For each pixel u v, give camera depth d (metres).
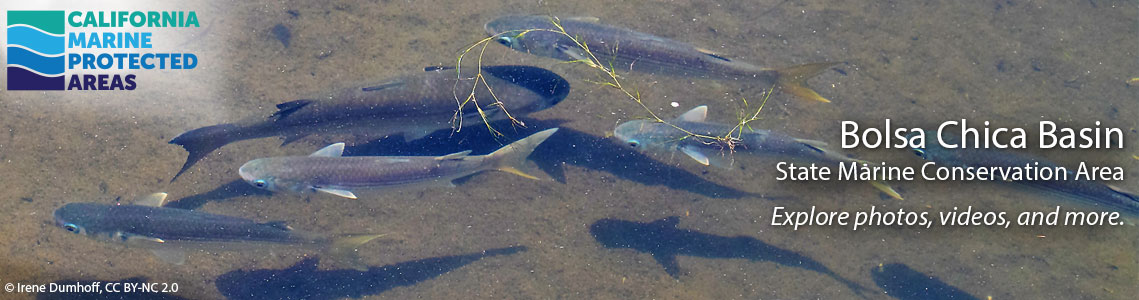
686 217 6.38
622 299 6.13
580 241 6.28
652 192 6.43
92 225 5.51
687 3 7.20
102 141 6.35
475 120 6.07
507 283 6.14
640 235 6.32
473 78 5.93
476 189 6.37
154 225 5.51
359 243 5.65
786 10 7.21
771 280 6.24
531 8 7.08
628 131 6.04
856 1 7.30
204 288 6.09
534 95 6.03
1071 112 6.76
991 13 7.25
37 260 6.05
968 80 6.89
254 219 6.18
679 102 6.69
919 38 7.10
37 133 6.34
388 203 6.30
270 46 6.79
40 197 6.16
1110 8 7.29
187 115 6.48
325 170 5.53
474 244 6.24
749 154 6.01
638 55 6.14
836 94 6.79
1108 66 7.01
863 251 6.37
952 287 6.27
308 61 6.73
